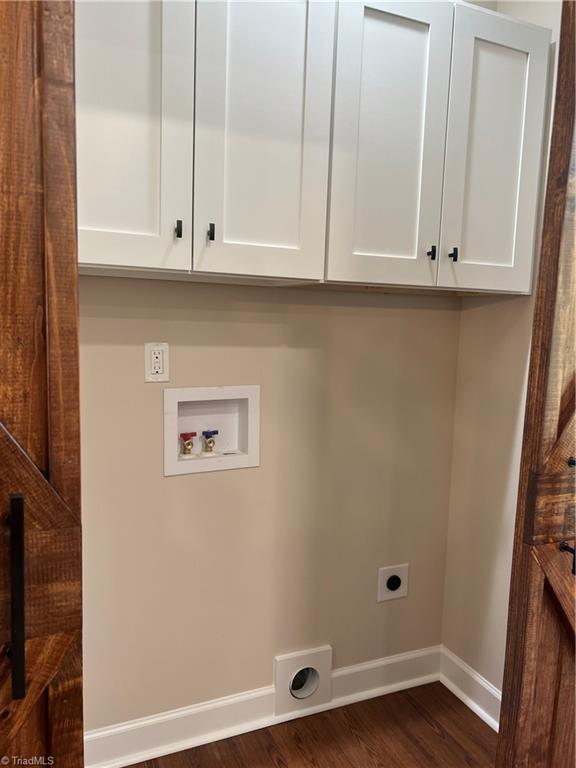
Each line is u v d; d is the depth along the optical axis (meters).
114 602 1.67
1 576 0.81
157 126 1.25
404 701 2.07
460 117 1.58
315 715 1.98
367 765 1.75
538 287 1.16
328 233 1.46
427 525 2.15
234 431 1.82
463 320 2.09
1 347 0.81
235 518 1.81
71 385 0.85
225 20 1.28
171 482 1.71
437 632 2.22
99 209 1.22
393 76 1.48
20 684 0.81
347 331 1.92
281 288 1.79
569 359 1.15
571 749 1.26
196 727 1.82
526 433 1.18
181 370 1.68
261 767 1.73
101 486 1.62
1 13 0.78
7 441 0.80
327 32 1.39
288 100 1.37
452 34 1.53
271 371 1.81
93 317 1.56
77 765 0.89
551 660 1.21
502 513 1.93
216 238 1.33
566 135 1.09
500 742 1.25
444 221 1.60
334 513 1.97
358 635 2.07
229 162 1.33
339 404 1.93
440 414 2.12
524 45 1.64
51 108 0.81
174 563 1.74
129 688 1.72
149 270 1.32
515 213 1.71
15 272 0.81
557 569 1.18
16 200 0.80
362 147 1.47
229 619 1.84
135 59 1.22
